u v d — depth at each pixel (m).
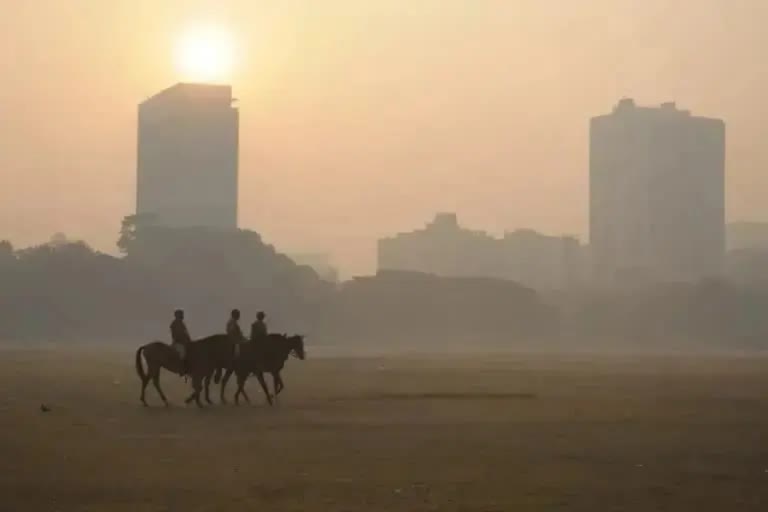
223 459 33.47
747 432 44.41
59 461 32.75
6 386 74.56
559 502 26.19
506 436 41.53
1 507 24.84
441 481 29.31
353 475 30.23
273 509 24.86
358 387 77.38
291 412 52.19
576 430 44.41
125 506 25.06
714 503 26.27
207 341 54.91
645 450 37.19
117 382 80.69
